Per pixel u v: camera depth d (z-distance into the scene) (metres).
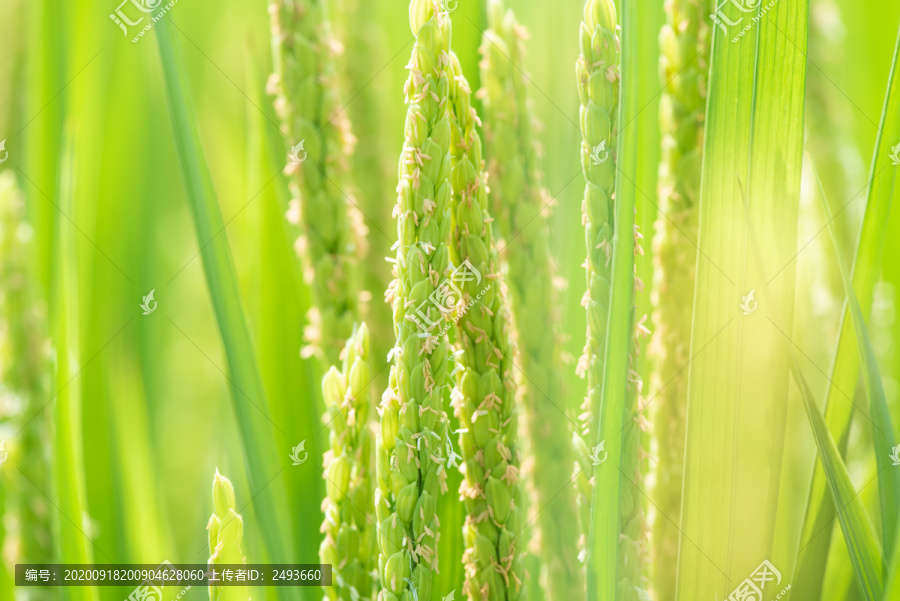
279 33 0.66
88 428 0.72
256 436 0.64
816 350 0.67
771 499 0.61
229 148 0.87
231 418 0.72
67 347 0.65
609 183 0.59
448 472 0.64
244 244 0.76
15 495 0.65
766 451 0.61
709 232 0.60
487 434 0.60
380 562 0.59
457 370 0.60
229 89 0.91
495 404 0.60
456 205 0.59
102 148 0.82
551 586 0.63
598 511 0.59
